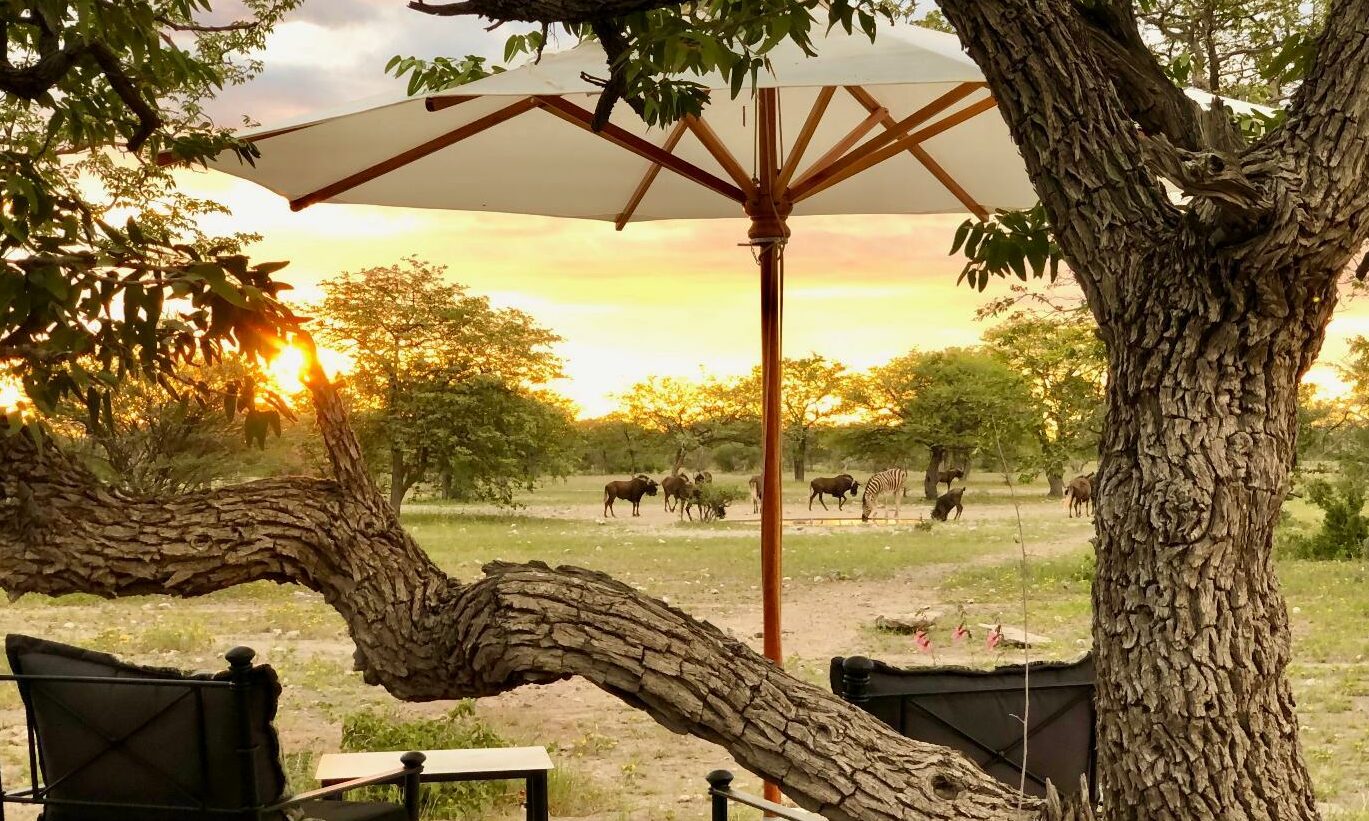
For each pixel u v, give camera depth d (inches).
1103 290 93.8
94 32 120.3
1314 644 386.9
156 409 586.2
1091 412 623.8
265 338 83.7
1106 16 97.0
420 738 229.3
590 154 213.6
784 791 104.2
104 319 84.8
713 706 102.3
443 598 108.1
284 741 256.1
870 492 1171.9
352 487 108.0
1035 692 132.7
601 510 1499.8
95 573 99.7
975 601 524.7
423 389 1349.7
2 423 91.7
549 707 299.9
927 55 125.9
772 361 175.3
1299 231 85.0
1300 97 89.6
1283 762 88.8
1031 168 95.7
